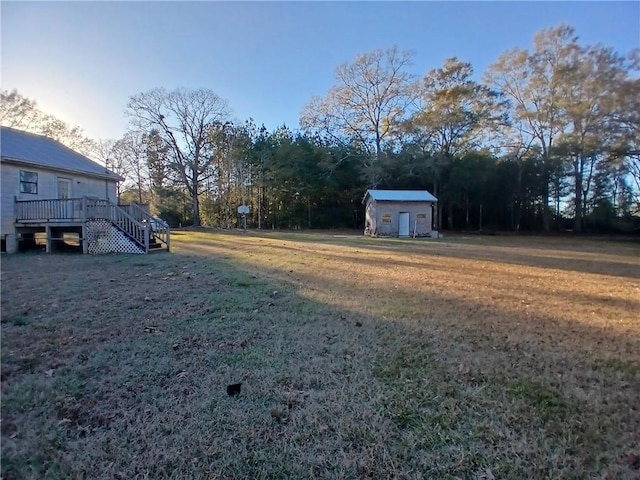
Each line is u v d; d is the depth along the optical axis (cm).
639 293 594
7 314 425
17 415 219
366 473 172
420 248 1428
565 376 277
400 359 306
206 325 391
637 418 219
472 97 2720
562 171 2780
